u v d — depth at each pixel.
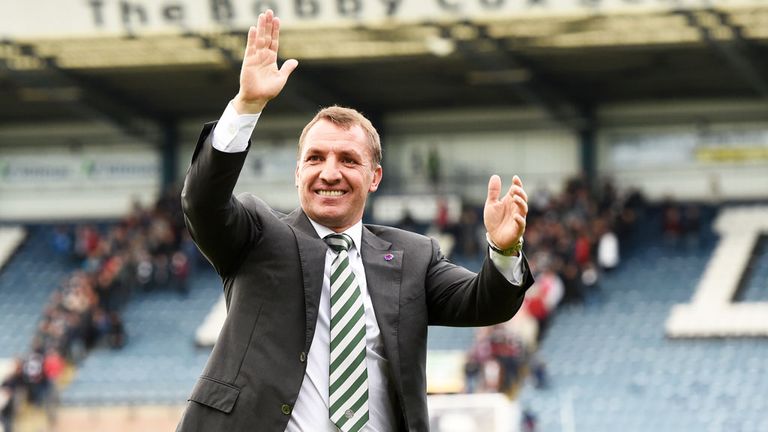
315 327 8.12
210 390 8.02
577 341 55.44
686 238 61.44
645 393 51.47
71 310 59.28
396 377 8.12
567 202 61.50
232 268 8.29
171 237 64.50
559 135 66.50
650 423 49.38
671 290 58.31
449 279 8.62
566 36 54.41
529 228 60.94
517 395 51.50
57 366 54.41
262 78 7.98
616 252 60.25
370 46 56.59
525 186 66.56
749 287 58.12
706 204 64.12
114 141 71.38
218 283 63.94
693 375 52.50
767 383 51.41
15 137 72.00
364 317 8.20
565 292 57.59
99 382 56.19
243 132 7.95
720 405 50.12
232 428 7.91
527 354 53.97
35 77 61.44
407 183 67.56
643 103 65.56
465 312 8.52
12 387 53.47
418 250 8.65
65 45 57.25
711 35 52.38
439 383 28.00
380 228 8.76
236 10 52.84
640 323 56.28
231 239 8.10
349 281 8.23
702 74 60.81
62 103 67.56
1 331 62.25
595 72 60.31
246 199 8.38
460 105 67.06
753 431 48.09
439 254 8.82
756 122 64.38
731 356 53.75
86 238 66.94
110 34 54.19
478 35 54.00
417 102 66.31
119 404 54.22
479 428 18.78
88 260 64.44
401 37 54.88
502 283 8.30
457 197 66.12
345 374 8.08
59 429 53.47
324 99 64.31
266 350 8.03
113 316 59.28
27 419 53.38
